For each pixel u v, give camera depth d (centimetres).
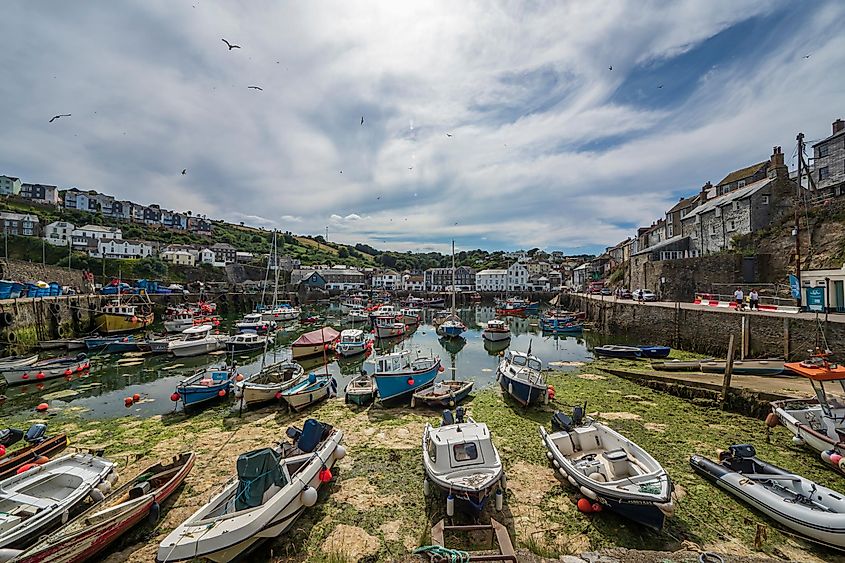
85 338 3103
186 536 663
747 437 1251
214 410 1627
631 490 796
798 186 2320
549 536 799
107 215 10625
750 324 2141
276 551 771
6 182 9200
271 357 2814
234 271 8912
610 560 630
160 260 7819
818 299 2192
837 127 3462
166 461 1148
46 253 6506
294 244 15275
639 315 3148
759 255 3316
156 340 2986
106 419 1545
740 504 890
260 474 777
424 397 1609
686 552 657
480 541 776
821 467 1036
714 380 1675
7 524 737
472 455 911
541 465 1101
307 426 1014
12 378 2042
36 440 1254
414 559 676
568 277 10506
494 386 1977
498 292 8806
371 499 945
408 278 11981
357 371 2433
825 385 1523
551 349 3053
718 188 5131
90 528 720
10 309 2758
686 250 4738
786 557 724
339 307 7644
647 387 1844
